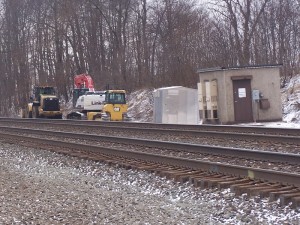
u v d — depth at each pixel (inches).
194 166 561.0
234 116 1258.0
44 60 2915.8
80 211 401.1
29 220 379.9
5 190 502.9
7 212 406.3
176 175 515.8
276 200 396.8
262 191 414.0
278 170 508.7
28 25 3019.2
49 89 2030.0
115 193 471.2
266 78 1274.6
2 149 893.8
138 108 1857.8
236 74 1262.3
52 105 1898.4
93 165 647.8
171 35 2133.4
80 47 2696.9
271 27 1904.5
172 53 1974.7
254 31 1915.6
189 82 1834.4
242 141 771.4
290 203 380.2
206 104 1318.9
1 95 3036.4
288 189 417.1
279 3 1941.4
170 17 2225.6
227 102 1258.0
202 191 457.4
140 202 426.9
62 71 2743.6
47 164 695.1
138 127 1102.4
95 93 1809.8
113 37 2504.9
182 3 2257.6
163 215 376.2
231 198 420.5
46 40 2871.6
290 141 711.7
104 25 2632.9
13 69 3002.0
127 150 696.4
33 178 575.8
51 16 2859.3
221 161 596.1
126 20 2463.1
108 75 2404.0
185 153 678.5
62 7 2711.6
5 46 3038.9
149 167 582.2
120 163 626.5
